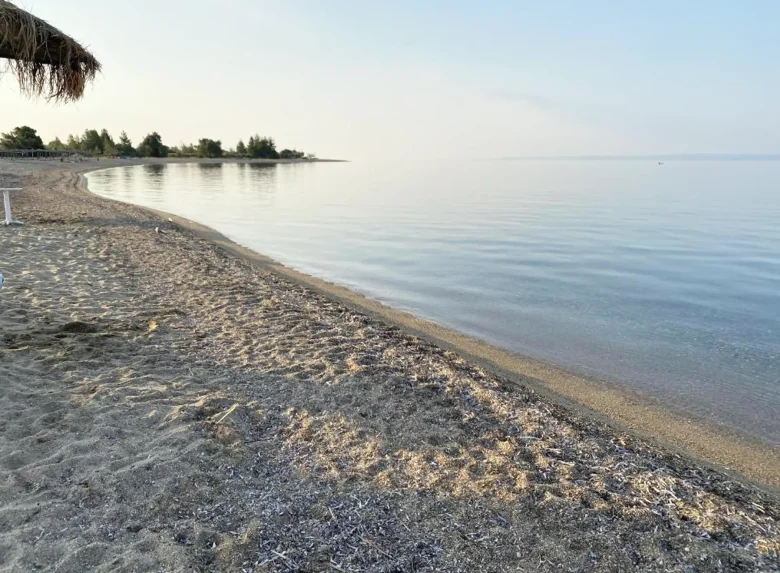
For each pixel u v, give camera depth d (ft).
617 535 9.66
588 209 99.55
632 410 18.37
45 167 156.04
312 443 12.52
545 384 20.34
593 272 43.50
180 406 13.69
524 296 35.37
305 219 77.77
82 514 9.40
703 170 408.05
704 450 15.66
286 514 9.86
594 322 29.55
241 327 21.02
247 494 10.41
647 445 14.73
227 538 9.07
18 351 16.30
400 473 11.43
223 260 36.91
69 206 59.82
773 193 150.61
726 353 24.85
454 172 347.77
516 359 23.25
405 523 9.77
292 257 47.55
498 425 14.19
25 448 11.34
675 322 29.78
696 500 11.16
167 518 9.52
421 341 22.62
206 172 225.35
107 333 18.85
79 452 11.31
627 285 39.01
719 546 9.54
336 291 34.65
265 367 17.02
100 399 13.78
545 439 13.57
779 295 36.47
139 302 23.38
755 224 77.30
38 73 15.14
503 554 9.07
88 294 23.77
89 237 38.78
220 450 11.80
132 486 10.30
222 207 91.91
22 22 13.39
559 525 9.86
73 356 16.46
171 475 10.73
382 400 15.08
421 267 44.62
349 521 9.74
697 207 105.29
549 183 207.31
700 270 44.86
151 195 107.65
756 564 9.12
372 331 22.44
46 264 28.81
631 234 65.87
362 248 53.62
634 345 25.79
